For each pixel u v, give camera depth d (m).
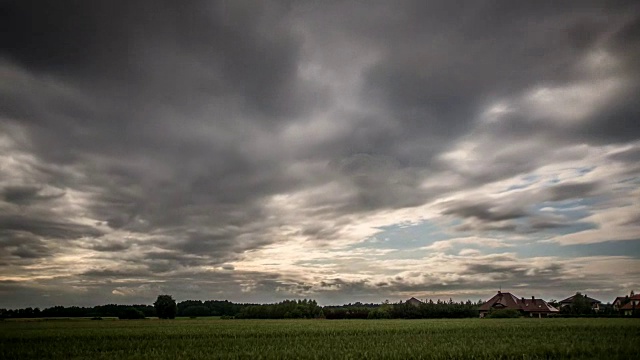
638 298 125.38
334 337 42.03
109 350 32.28
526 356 24.81
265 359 26.11
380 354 26.75
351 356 25.78
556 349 27.05
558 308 138.25
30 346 35.03
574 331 44.50
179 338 42.91
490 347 28.88
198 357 26.92
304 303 140.50
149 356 27.92
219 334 47.19
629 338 34.66
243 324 78.50
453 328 54.41
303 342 36.56
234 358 26.31
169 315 139.12
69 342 38.72
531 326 55.53
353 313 125.88
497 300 140.88
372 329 54.72
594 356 24.58
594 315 106.38
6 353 30.16
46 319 128.75
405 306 125.56
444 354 26.08
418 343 33.62
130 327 67.81
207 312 181.88
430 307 124.19
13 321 107.56
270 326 67.75
